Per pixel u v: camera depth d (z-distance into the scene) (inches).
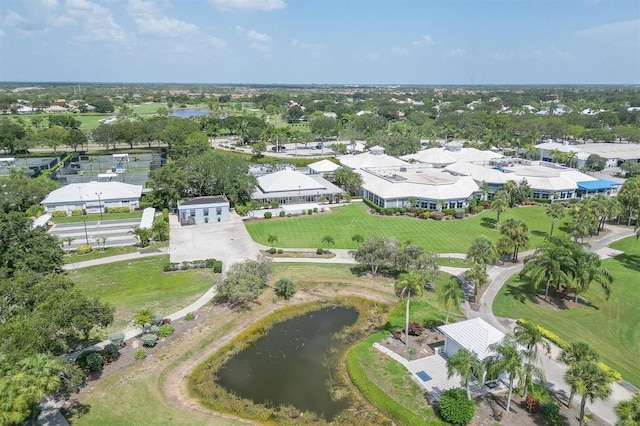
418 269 2797.7
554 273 2559.1
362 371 2005.4
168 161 7219.5
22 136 7652.6
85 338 2192.4
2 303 1806.1
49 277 2057.1
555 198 5083.7
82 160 7381.9
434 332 2361.0
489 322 2427.4
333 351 2222.0
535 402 1742.1
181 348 2188.7
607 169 6825.8
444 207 4621.1
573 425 1662.2
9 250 2503.7
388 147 7687.0
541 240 3799.2
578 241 3779.5
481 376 1755.7
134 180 5821.9
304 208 4596.5
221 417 1723.7
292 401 1834.4
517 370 1656.0
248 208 4453.7
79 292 1892.2
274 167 6491.1
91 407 1738.4
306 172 6378.0
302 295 2797.7
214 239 3737.7
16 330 1578.5
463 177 5201.8
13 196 4325.8
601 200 4033.0
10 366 1440.7
